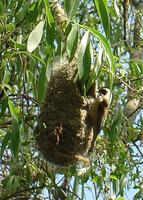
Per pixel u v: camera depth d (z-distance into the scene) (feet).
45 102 4.00
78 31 3.64
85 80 3.72
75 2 3.68
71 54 3.62
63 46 4.00
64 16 3.96
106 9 3.71
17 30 4.47
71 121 3.93
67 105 3.95
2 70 4.54
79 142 3.95
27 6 4.35
